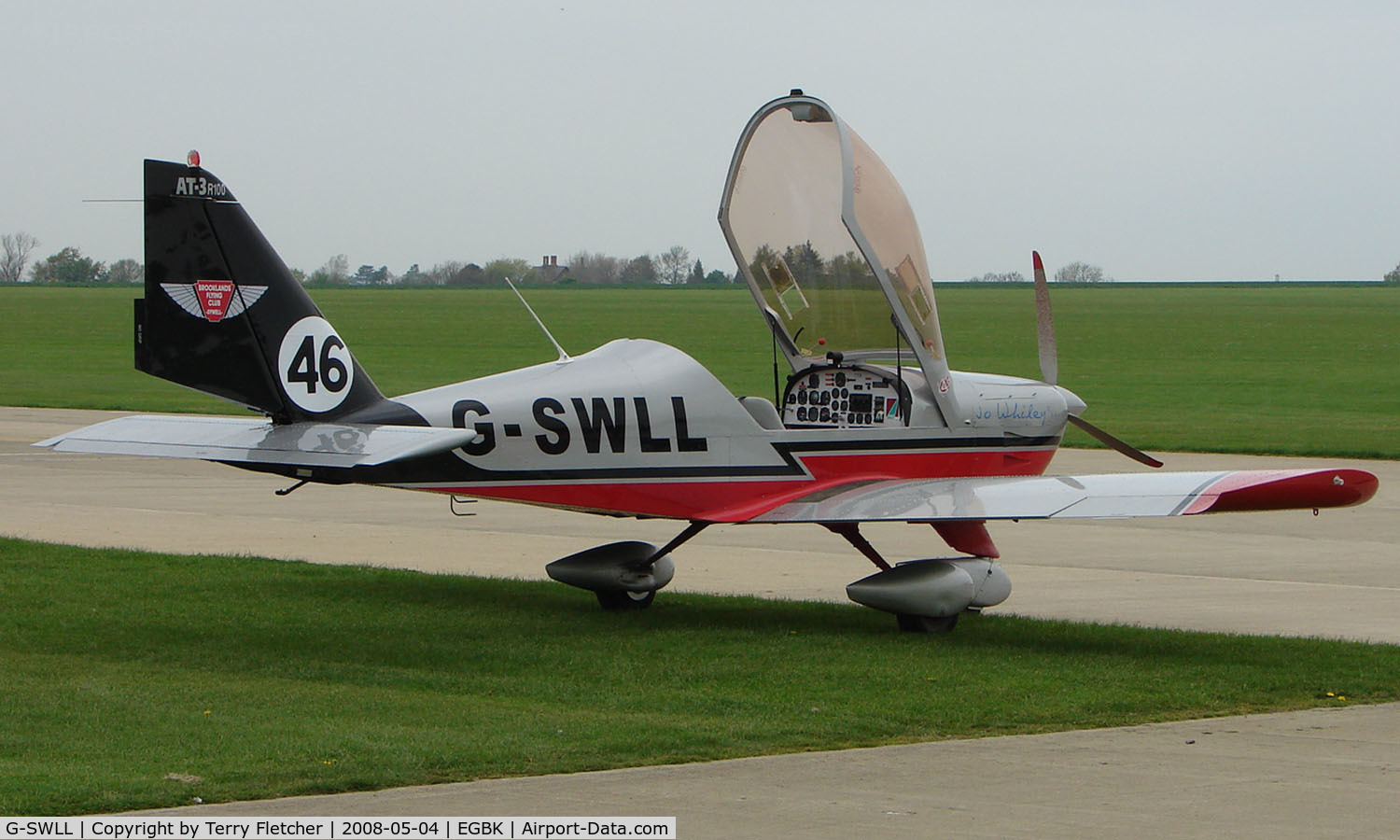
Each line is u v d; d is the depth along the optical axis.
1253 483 14.71
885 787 10.31
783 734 11.88
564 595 18.89
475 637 16.19
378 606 17.91
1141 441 39.72
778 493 17.31
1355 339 97.25
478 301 176.00
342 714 12.41
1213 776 10.68
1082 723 12.45
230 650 15.20
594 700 13.20
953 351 81.94
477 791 10.13
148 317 14.85
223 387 15.10
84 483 30.61
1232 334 103.19
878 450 17.91
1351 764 11.05
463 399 15.69
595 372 16.45
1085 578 20.75
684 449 16.77
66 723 11.91
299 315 15.33
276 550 22.48
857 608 18.36
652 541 23.81
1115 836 9.21
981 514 15.57
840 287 18.52
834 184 17.91
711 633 16.55
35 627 16.17
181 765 10.61
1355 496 14.35
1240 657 15.32
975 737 11.92
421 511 27.06
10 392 53.88
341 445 14.38
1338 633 17.02
